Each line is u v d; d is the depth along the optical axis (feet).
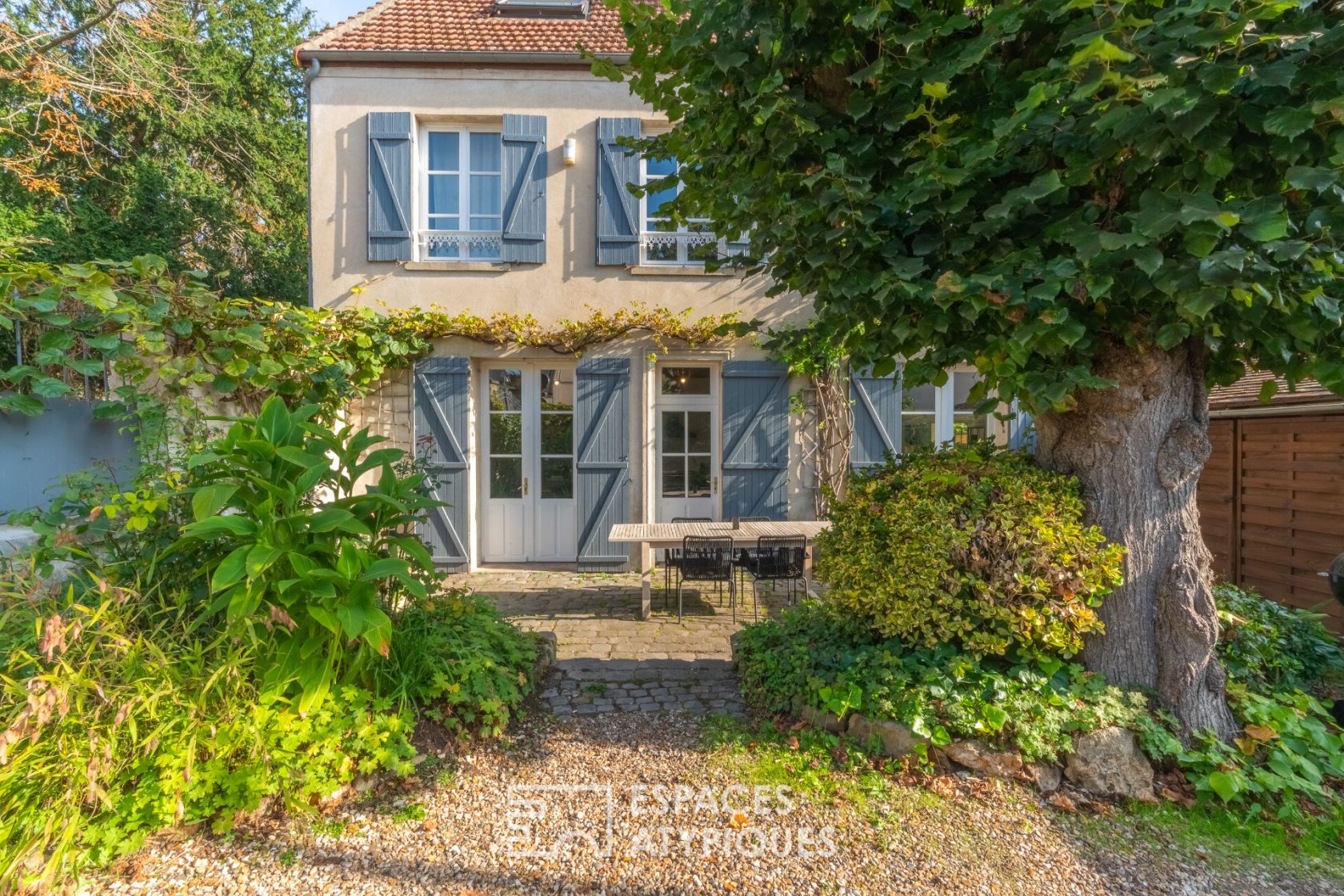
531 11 24.34
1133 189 8.00
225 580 7.62
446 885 7.11
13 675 7.72
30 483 11.84
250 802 7.77
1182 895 6.94
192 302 13.03
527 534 23.66
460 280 22.29
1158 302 7.84
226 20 38.37
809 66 9.50
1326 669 11.77
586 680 12.85
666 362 23.02
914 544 9.76
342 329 20.06
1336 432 14.90
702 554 17.37
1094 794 8.59
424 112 22.04
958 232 8.68
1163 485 9.51
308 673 8.66
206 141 37.81
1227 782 8.17
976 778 8.87
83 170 35.09
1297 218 7.42
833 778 9.02
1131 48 6.65
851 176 8.36
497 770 9.45
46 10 25.70
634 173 22.44
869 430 22.63
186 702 7.82
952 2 8.78
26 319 10.99
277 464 9.35
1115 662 9.64
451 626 11.76
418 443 22.13
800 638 11.68
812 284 10.27
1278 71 6.15
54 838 6.92
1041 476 9.82
